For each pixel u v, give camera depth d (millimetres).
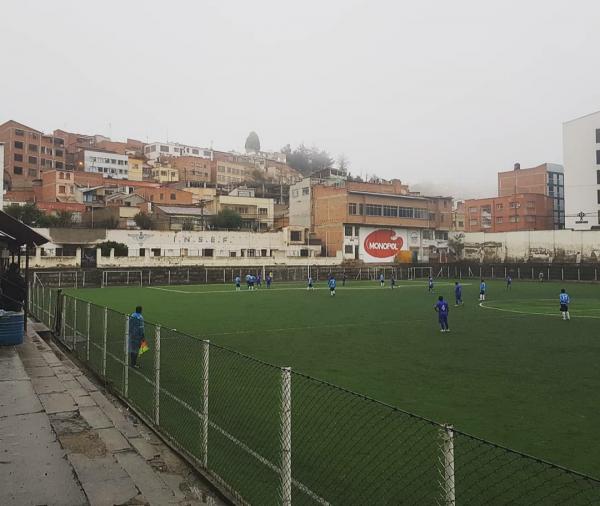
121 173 100938
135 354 12312
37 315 22922
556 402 9484
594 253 63531
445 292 43156
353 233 72625
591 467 6359
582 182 72312
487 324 21922
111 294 38719
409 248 78375
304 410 8703
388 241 76062
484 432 7719
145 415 8398
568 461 6559
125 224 65500
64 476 5488
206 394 6484
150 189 80125
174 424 7918
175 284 54094
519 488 5656
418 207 79125
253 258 60656
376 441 7156
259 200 82062
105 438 6930
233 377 11234
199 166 109375
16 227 15539
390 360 13656
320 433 7508
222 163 114750
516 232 72000
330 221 73750
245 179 117625
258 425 7898
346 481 5836
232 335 18156
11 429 6977
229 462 6398
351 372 12094
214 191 93125
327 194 74688
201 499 5383
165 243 60312
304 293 41219
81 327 18062
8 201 69375
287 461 4824
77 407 8258
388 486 5695
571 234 65875
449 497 3637
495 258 74562
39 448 6293
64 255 54125
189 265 56219
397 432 7562
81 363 13070
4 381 9703
